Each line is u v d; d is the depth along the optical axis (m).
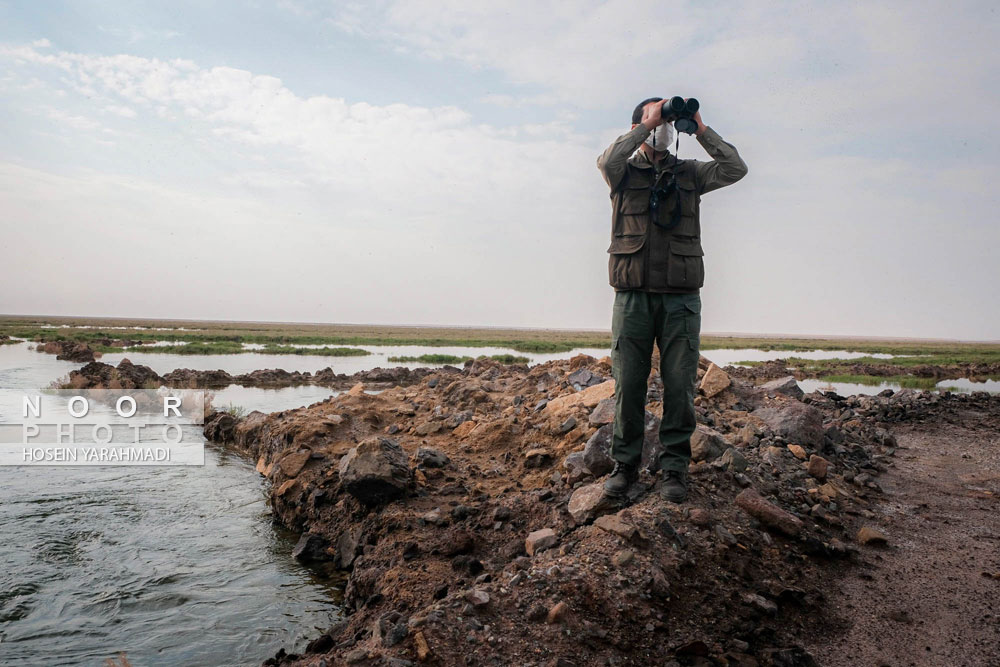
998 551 4.19
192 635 4.57
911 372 32.53
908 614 3.52
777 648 3.21
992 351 73.75
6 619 4.79
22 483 8.59
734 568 3.79
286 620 4.81
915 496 5.33
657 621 3.34
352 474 5.87
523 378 9.36
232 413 13.71
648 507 4.21
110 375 19.61
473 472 6.40
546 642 3.18
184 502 7.86
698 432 5.18
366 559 5.11
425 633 3.21
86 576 5.59
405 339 74.69
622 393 4.35
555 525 4.63
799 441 6.07
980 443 7.30
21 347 38.72
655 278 4.08
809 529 4.36
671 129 4.08
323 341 63.56
